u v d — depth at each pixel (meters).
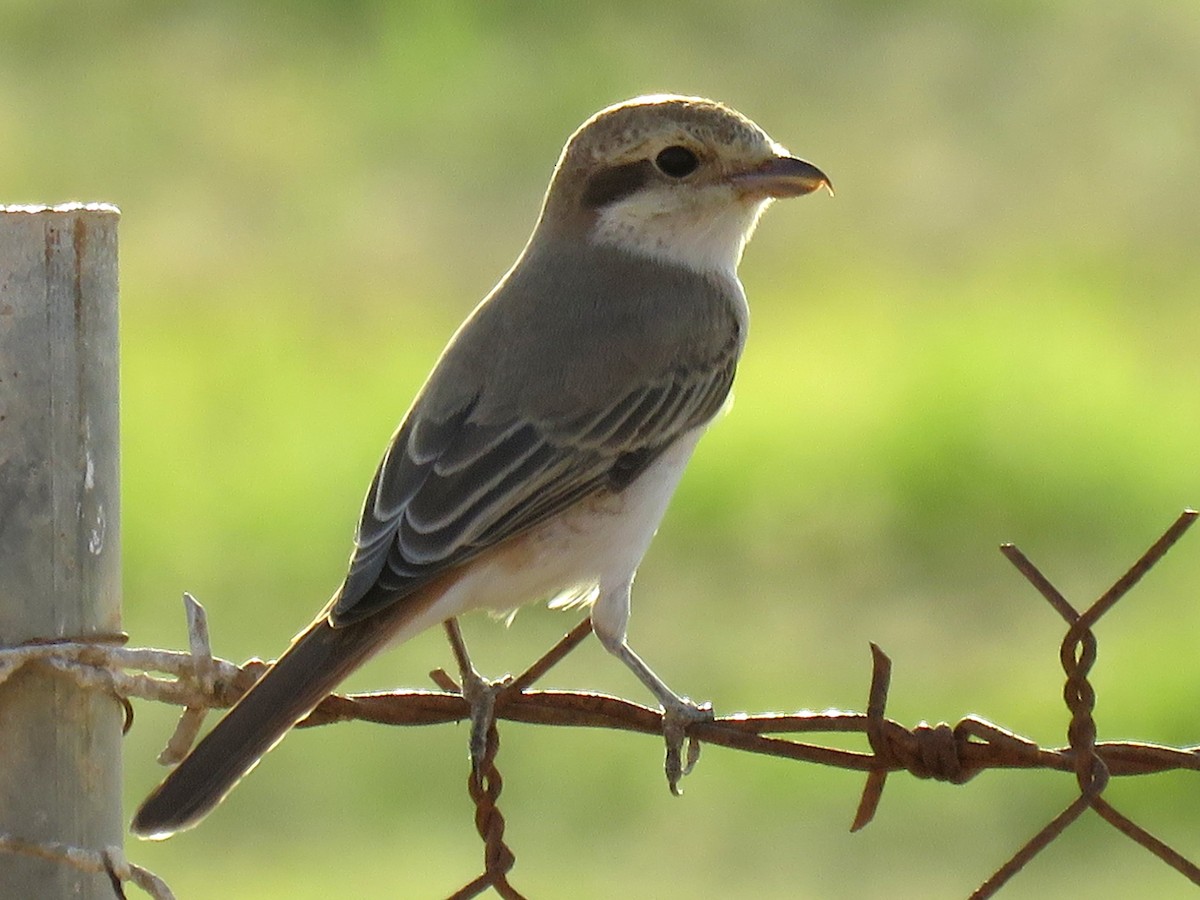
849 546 15.81
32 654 5.42
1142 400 17.06
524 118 24.91
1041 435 16.38
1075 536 15.98
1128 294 19.52
